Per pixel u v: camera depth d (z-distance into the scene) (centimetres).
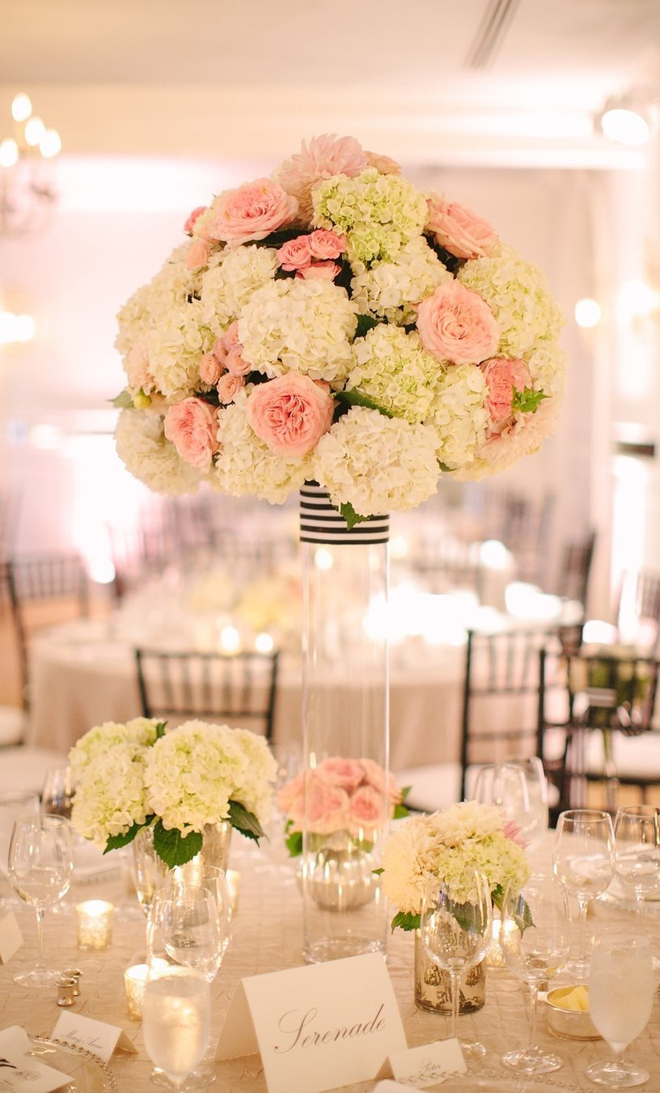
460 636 475
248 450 170
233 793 186
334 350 166
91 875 223
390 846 173
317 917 186
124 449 192
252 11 601
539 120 789
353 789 185
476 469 191
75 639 462
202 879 157
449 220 176
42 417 1146
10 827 198
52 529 1152
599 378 923
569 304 1037
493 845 169
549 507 984
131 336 190
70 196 1087
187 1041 135
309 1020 152
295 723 410
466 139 802
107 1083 148
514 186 1093
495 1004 176
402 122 788
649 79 675
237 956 190
